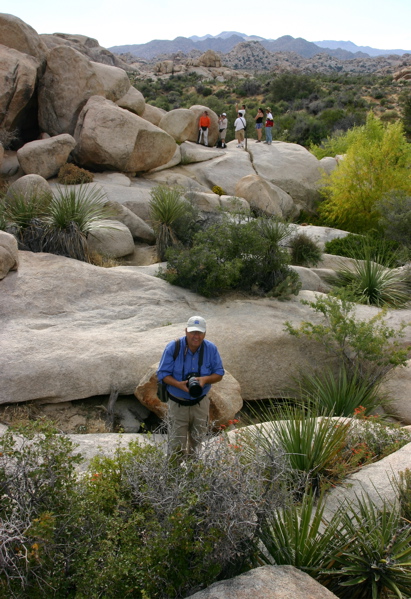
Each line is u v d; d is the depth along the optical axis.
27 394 6.86
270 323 8.86
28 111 16.61
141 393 6.95
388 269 11.83
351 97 52.59
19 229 9.87
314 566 3.79
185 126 19.69
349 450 5.62
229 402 6.87
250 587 3.37
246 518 3.54
